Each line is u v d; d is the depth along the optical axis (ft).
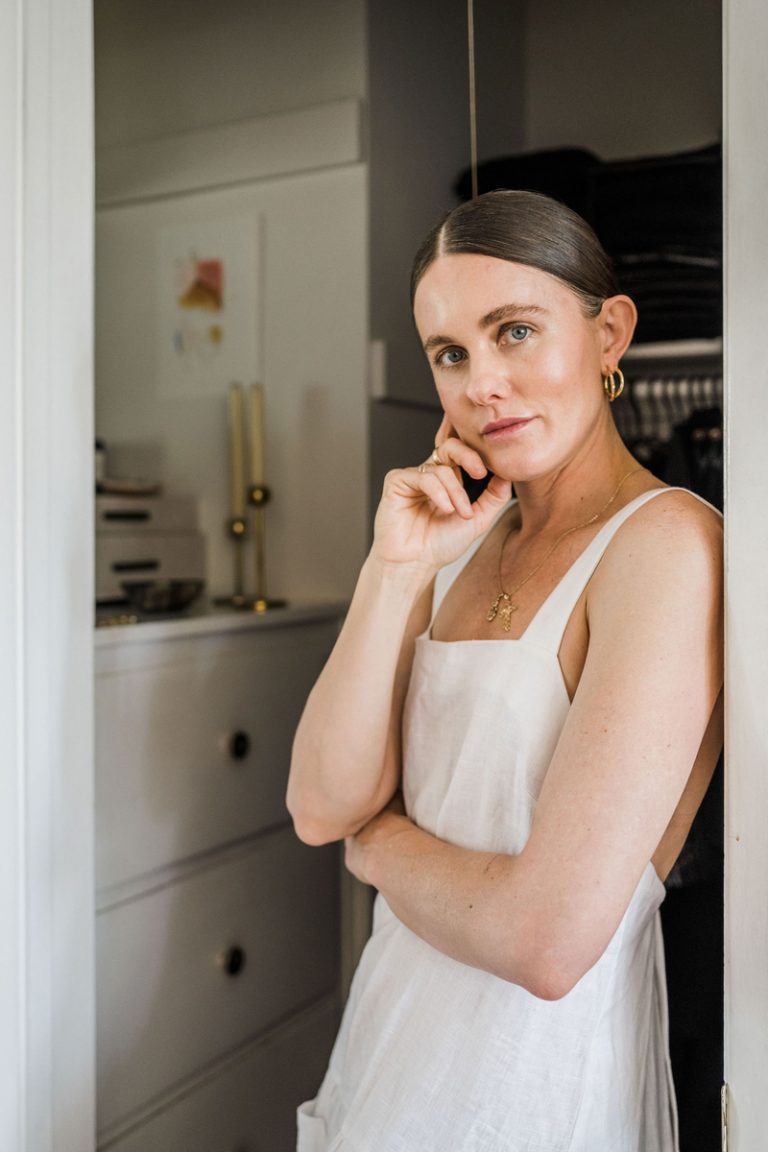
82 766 4.00
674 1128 3.38
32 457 3.77
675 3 7.11
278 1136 5.73
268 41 6.57
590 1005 2.95
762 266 2.69
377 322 6.39
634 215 6.21
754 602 2.70
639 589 2.72
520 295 2.84
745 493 2.70
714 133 7.04
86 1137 4.08
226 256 6.73
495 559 3.39
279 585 6.70
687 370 6.79
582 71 7.41
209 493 6.86
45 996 3.88
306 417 6.56
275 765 5.69
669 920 4.78
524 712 2.96
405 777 3.40
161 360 7.00
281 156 6.48
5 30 3.63
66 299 3.86
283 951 5.76
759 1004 2.74
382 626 3.21
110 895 4.57
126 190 7.04
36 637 3.81
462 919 2.79
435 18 6.95
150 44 6.93
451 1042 3.03
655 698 2.62
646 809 2.59
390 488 3.15
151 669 4.80
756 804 2.72
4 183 3.66
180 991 5.00
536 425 2.93
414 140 6.75
